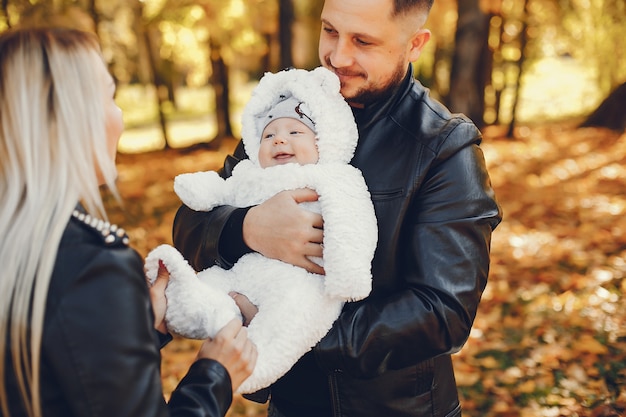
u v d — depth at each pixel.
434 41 16.05
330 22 1.73
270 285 1.65
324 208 1.63
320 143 1.75
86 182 1.22
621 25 16.02
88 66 1.26
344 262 1.57
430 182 1.72
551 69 25.44
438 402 1.89
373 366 1.65
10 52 1.23
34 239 1.15
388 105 1.82
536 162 11.38
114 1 13.73
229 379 1.41
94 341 1.15
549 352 4.46
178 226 1.97
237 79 29.28
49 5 8.89
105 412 1.16
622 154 11.05
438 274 1.65
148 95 26.59
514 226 7.66
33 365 1.11
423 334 1.63
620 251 6.28
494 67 16.84
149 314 1.24
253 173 1.82
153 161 14.80
